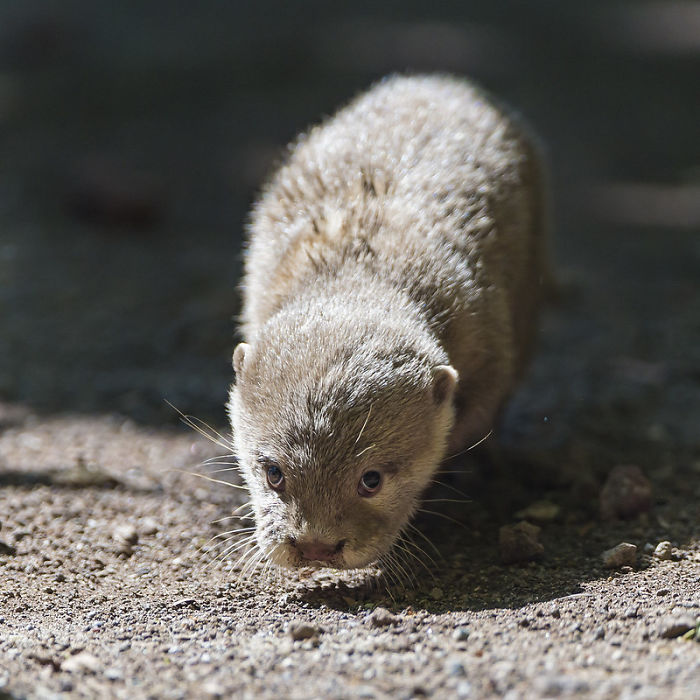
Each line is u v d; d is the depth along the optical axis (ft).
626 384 47.01
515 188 36.06
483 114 37.32
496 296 33.01
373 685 21.38
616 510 33.45
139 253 66.44
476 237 32.83
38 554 31.09
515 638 24.14
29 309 56.24
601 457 38.65
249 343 31.53
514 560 30.45
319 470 26.99
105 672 22.58
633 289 61.67
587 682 20.74
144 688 21.67
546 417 43.32
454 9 172.45
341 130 36.06
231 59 125.49
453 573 30.14
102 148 90.58
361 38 141.08
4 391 45.73
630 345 52.31
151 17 153.17
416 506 29.96
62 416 43.29
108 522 33.37
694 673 21.20
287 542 27.09
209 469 37.83
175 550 31.65
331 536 26.78
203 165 86.63
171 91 111.24
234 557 31.17
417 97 37.40
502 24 159.12
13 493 35.06
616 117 107.55
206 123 99.60
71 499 34.83
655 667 21.77
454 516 34.40
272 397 28.09
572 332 54.54
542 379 48.06
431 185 33.35
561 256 68.85
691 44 144.46
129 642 24.90
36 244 66.80
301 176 34.81
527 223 37.22
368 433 27.27
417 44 136.87
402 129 35.32
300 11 164.04
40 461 38.24
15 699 20.70
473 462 38.14
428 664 22.48
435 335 30.22
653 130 102.58
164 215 74.38
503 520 34.14
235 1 170.09
